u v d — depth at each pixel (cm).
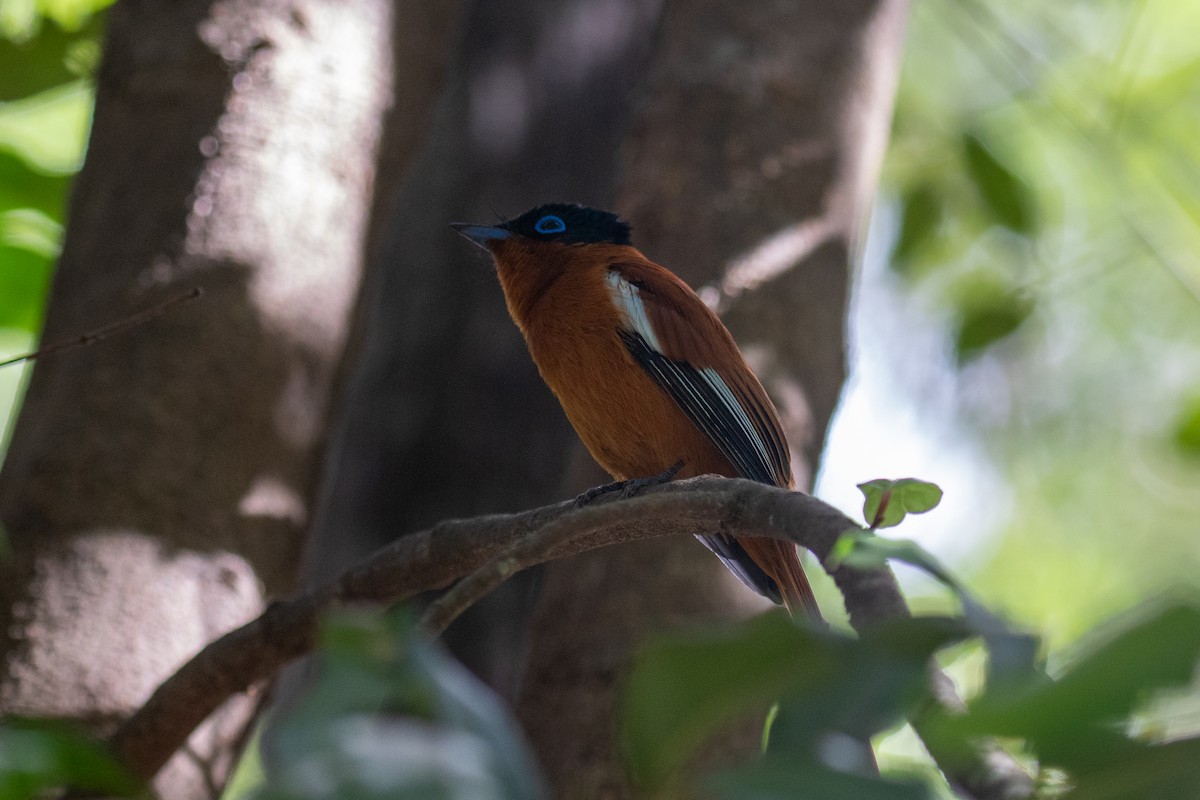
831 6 1233
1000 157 1463
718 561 1023
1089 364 1898
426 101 1123
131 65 1029
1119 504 1888
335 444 1094
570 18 1528
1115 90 1557
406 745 314
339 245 1012
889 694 301
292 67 1024
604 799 912
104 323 943
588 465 1181
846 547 388
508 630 1323
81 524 876
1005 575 1889
